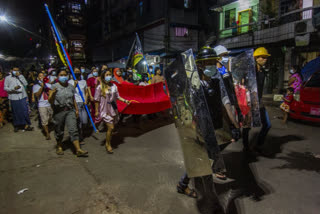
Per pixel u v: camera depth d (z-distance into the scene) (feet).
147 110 20.20
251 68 9.22
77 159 13.41
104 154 14.20
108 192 9.53
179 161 12.89
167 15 65.26
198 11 68.90
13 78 19.44
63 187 10.00
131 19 85.15
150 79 27.40
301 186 9.82
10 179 10.82
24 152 14.66
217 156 6.74
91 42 127.03
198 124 6.86
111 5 100.32
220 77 8.13
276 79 47.47
